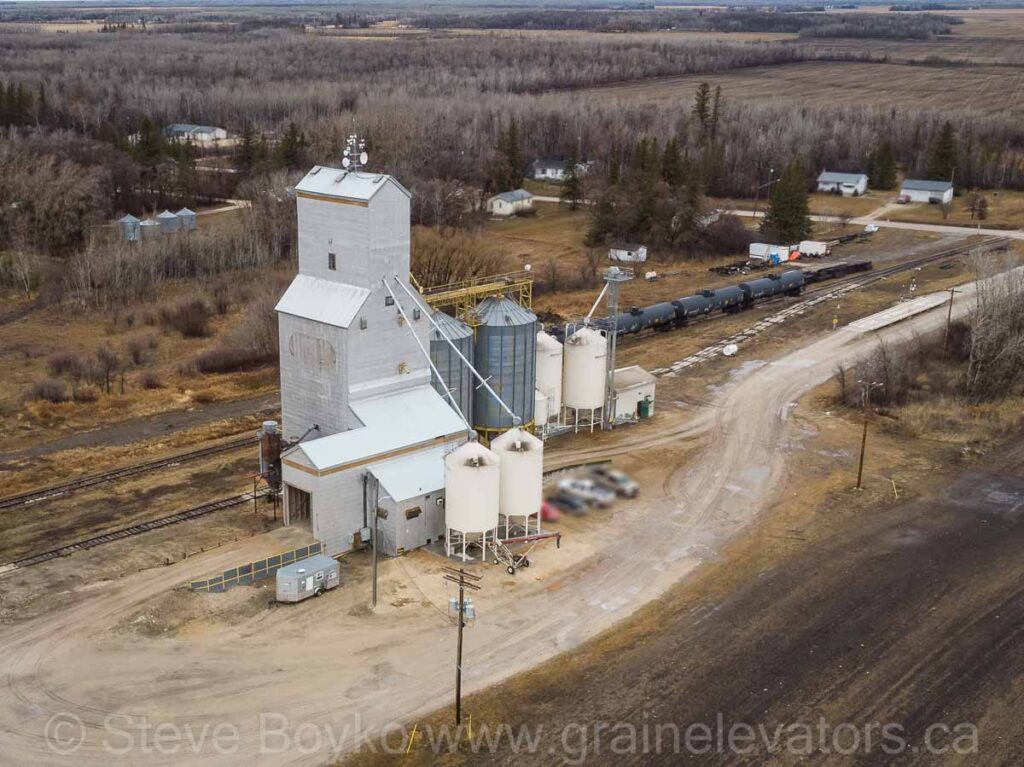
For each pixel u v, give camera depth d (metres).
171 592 51.66
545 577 55.31
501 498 57.88
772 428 78.94
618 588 54.38
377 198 58.41
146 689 44.69
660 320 104.38
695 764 41.09
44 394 82.88
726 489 67.38
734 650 48.88
